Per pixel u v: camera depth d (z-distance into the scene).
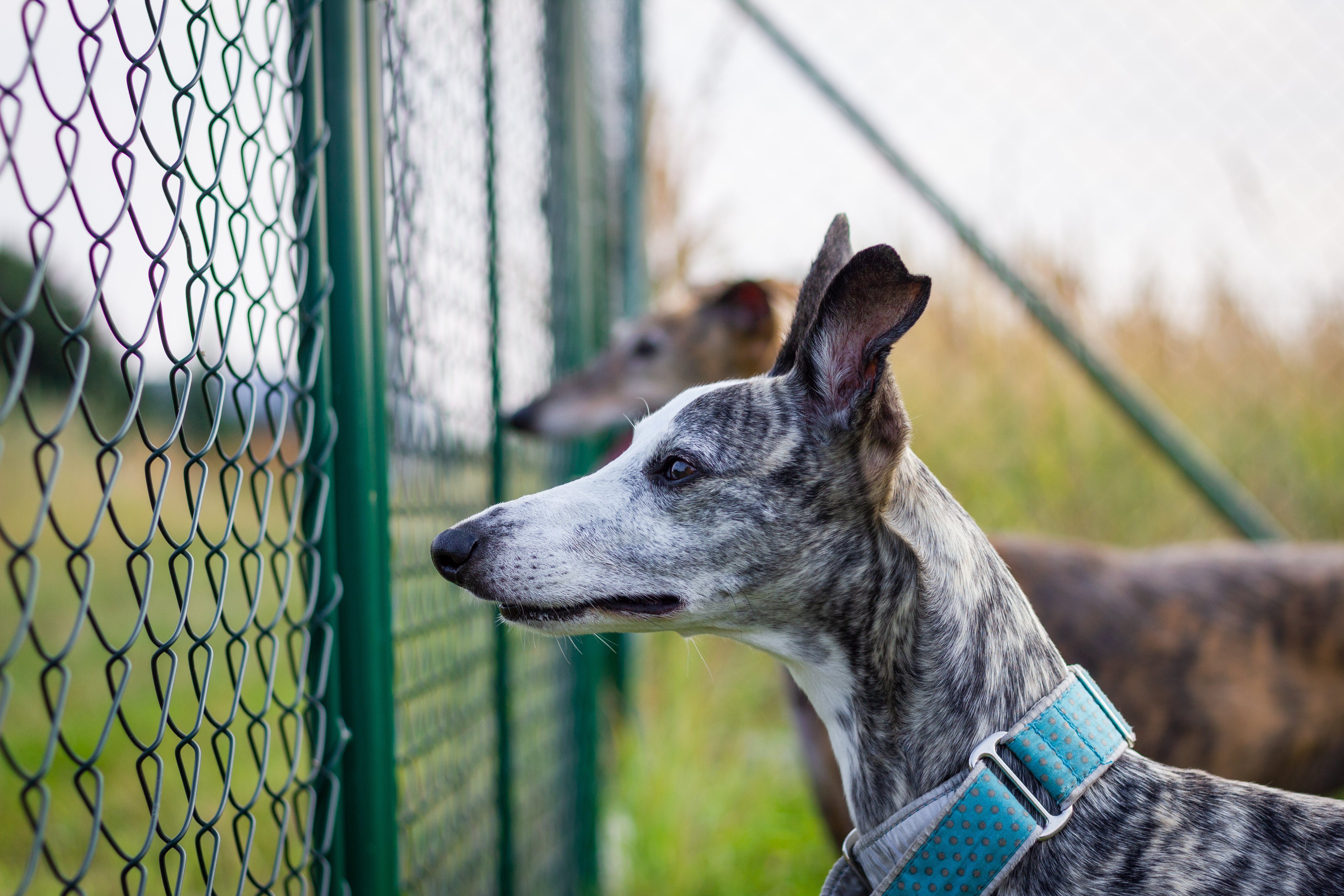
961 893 1.59
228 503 1.35
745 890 3.67
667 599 1.88
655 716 4.64
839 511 1.82
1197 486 3.97
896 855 1.68
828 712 1.89
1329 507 4.91
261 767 1.39
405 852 2.12
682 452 1.90
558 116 3.68
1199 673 2.96
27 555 0.94
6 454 4.51
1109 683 2.95
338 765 1.64
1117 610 3.02
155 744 1.15
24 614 0.93
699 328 4.11
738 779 4.12
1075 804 1.62
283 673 3.89
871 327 1.80
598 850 3.91
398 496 1.98
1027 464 4.79
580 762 3.88
